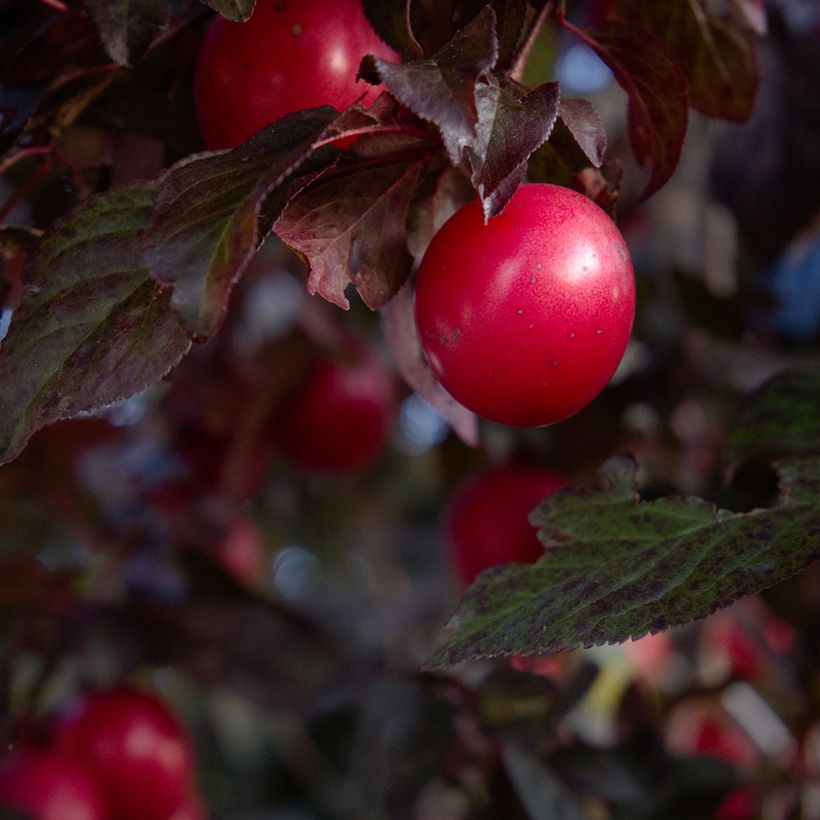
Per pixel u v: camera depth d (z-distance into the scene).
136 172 0.31
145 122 0.31
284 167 0.25
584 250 0.27
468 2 0.28
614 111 0.47
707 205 0.48
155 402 0.52
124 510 0.49
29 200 0.33
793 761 0.40
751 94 0.33
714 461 0.46
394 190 0.28
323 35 0.28
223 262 0.25
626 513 0.28
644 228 0.49
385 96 0.26
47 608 0.43
